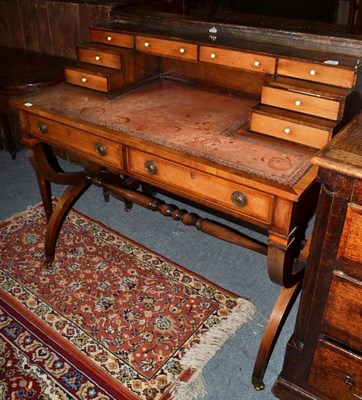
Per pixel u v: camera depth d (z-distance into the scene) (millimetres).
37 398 1498
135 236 2270
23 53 2701
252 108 1415
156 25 1801
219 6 2000
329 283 1195
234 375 1574
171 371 1582
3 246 2199
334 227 1113
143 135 1446
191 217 1790
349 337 1229
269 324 1462
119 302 1866
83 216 2416
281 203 1213
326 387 1356
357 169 989
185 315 1803
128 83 1786
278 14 1858
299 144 1357
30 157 1855
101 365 1609
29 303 1869
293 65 1395
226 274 2023
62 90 1801
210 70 1784
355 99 1345
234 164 1277
